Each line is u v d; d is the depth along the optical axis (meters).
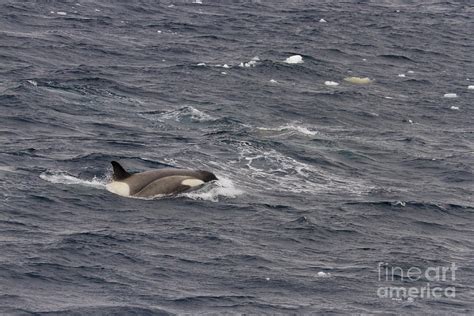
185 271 104.94
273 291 101.38
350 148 162.50
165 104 183.50
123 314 92.75
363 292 102.75
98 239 111.25
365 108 196.62
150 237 113.62
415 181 148.75
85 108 174.00
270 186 136.88
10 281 98.44
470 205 136.88
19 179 129.12
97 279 101.06
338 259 112.31
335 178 144.50
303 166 147.75
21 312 91.50
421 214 130.62
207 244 113.06
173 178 129.75
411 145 170.75
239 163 145.38
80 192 126.50
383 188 141.38
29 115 163.62
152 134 159.75
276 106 190.38
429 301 101.25
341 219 125.50
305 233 119.25
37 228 113.56
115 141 152.25
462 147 173.88
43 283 98.94
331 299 100.38
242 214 124.19
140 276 102.69
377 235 121.62
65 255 106.00
